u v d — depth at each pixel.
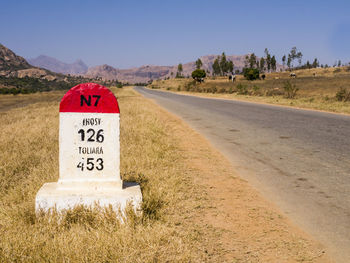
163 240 3.21
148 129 9.84
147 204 3.95
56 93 72.19
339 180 5.48
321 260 2.98
